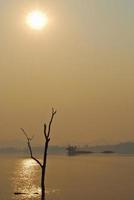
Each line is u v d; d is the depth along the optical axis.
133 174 147.25
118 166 199.75
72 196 83.31
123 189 96.75
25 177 135.12
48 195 84.75
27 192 89.75
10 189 95.69
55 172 161.00
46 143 50.00
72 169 179.12
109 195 85.19
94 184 109.38
